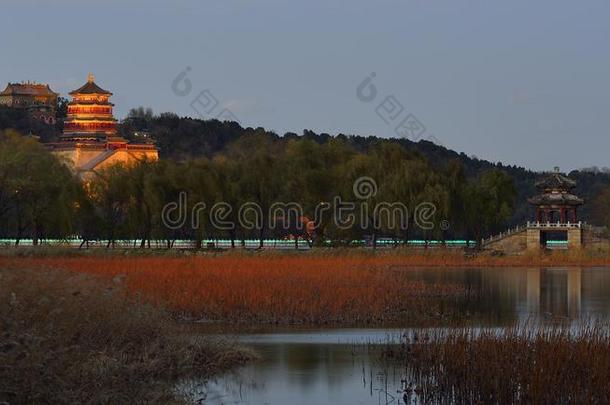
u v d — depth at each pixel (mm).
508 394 43656
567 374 43656
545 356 44812
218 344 55625
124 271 89875
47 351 40906
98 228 151250
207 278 83750
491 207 172000
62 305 46094
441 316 75375
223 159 169750
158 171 155250
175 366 49656
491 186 177500
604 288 103562
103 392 41688
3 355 37844
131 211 151750
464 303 86312
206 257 128500
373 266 116750
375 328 68562
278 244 175000
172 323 55781
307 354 57656
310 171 158875
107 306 49750
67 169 157250
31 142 160875
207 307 70625
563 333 48594
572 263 152500
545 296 93750
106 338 48094
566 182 191875
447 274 124125
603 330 57938
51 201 146250
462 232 181750
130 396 43469
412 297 82750
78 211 149250
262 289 77312
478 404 44188
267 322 70688
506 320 72625
